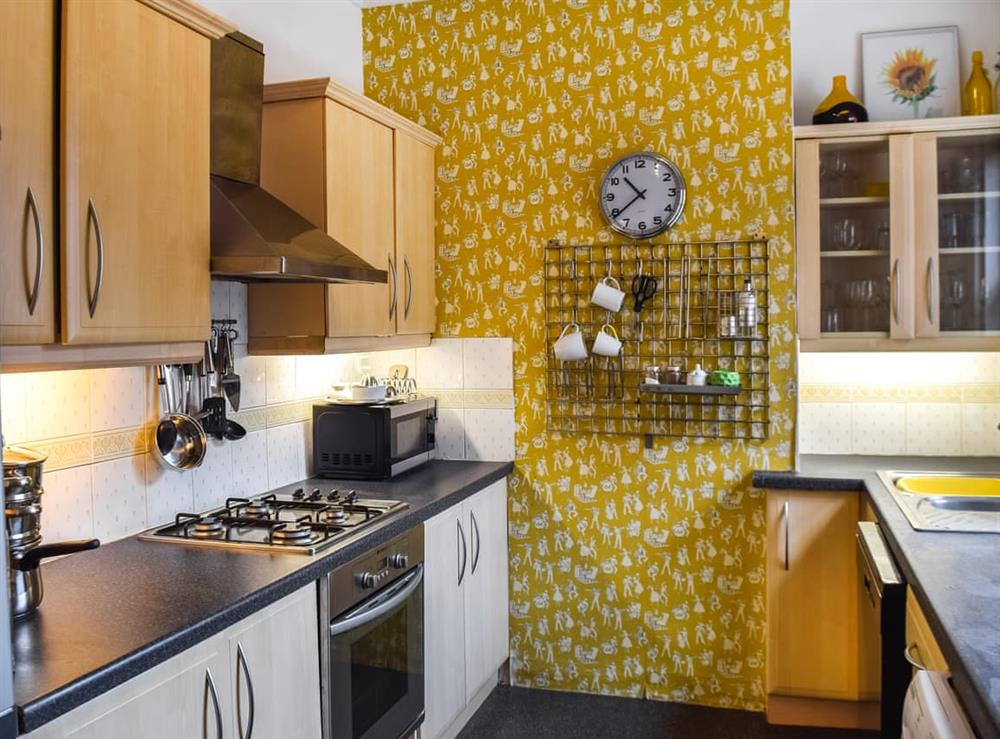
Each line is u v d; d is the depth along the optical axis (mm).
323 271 2271
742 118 3371
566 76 3541
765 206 3363
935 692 1485
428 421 3621
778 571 3250
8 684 1348
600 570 3600
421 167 3512
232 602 1846
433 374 3750
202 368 2676
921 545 2172
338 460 3266
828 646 3221
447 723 3041
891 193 3258
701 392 3279
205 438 2629
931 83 3486
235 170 2566
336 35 3559
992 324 3227
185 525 2473
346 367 3609
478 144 3643
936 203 3240
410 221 3402
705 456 3463
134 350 1968
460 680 3145
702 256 3426
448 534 3027
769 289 3363
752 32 3355
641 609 3566
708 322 3430
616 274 3520
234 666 1874
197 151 2119
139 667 1580
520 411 3652
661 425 3500
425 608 2840
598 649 3625
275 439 3102
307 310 2844
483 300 3670
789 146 3336
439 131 3682
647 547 3543
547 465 3635
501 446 3680
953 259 3250
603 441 3570
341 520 2539
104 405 2332
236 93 2520
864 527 2572
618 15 3479
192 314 2098
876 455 3662
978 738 1354
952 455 3602
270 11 3111
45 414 2156
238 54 2504
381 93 3744
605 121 3506
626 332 3516
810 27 3590
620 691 3611
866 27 3549
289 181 2820
